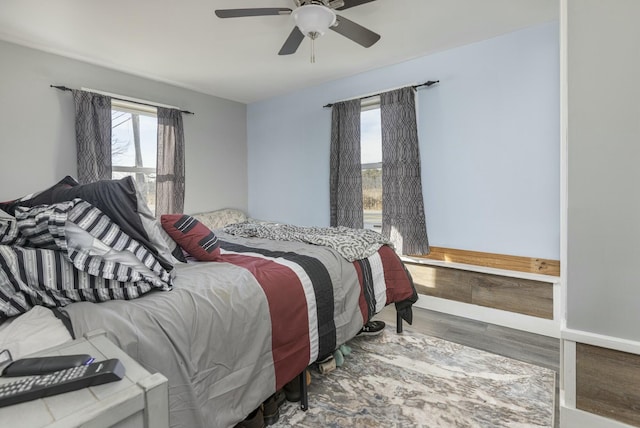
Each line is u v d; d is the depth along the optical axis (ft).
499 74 8.54
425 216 9.93
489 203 8.82
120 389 2.06
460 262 9.23
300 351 4.90
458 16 7.59
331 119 11.87
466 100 9.08
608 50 3.79
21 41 8.43
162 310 3.60
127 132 11.10
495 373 6.23
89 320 3.25
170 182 11.60
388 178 10.21
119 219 4.04
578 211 4.09
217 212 13.35
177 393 3.38
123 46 8.85
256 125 14.55
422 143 9.89
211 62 10.05
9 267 3.31
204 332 3.74
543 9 7.34
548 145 7.93
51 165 9.18
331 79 11.76
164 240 5.08
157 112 11.36
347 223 11.21
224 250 6.89
